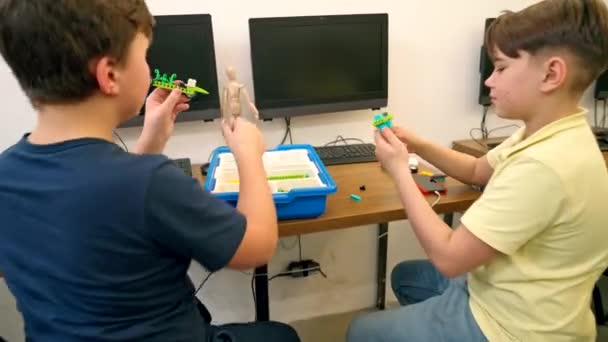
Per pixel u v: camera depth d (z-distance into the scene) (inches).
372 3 65.2
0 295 65.7
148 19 26.2
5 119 57.4
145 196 22.7
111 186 22.5
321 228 42.9
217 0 59.4
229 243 24.7
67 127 24.4
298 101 61.9
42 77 23.1
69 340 24.1
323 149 64.7
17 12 22.0
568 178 30.3
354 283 81.0
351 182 53.1
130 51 24.7
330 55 61.5
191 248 24.1
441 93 72.4
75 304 23.7
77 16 22.2
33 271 23.9
